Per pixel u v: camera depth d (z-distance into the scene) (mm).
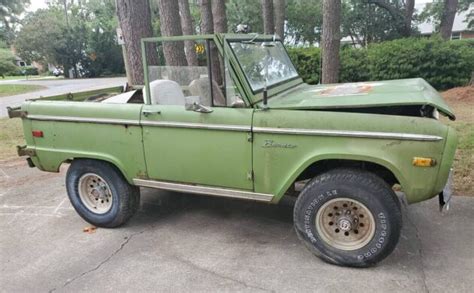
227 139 3588
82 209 4492
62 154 4395
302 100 3551
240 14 24969
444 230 4008
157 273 3531
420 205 4551
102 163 4273
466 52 13297
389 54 13922
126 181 4258
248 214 4617
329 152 3275
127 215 4332
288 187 3496
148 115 3848
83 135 4223
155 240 4121
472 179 5152
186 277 3453
